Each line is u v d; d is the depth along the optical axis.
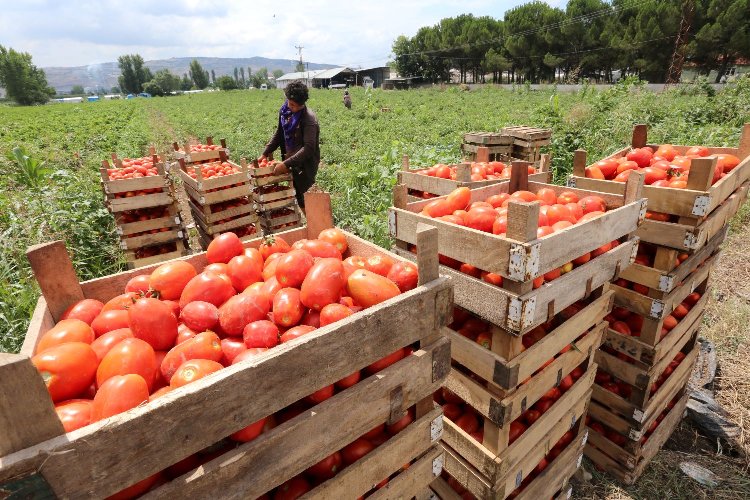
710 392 4.06
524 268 1.97
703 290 3.74
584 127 11.77
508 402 2.28
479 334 2.44
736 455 3.62
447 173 3.85
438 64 92.69
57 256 1.90
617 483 3.42
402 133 20.30
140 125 30.50
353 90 70.56
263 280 2.13
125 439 1.07
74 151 15.72
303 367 1.38
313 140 6.63
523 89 48.50
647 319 3.10
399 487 1.91
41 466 0.97
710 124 13.13
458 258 2.33
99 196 7.57
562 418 2.83
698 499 3.25
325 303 1.73
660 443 3.61
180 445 1.17
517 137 8.91
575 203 2.72
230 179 6.19
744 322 4.76
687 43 52.12
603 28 63.84
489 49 78.38
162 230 6.01
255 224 6.78
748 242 6.64
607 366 3.37
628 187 2.63
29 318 4.15
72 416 1.27
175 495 1.18
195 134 26.48
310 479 1.70
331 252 2.17
